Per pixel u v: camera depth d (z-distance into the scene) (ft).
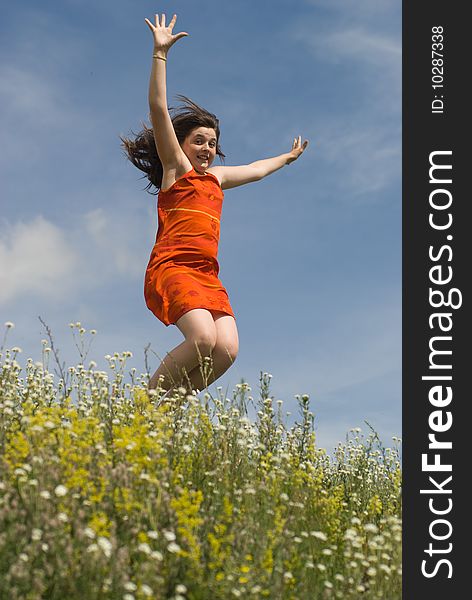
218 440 15.19
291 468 14.74
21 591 9.02
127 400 16.97
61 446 11.93
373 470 19.13
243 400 17.06
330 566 12.26
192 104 21.25
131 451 12.14
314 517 13.69
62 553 9.56
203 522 11.16
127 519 10.80
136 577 9.61
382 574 12.17
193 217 19.72
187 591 9.86
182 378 18.29
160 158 20.24
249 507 12.28
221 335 18.75
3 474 11.43
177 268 19.25
